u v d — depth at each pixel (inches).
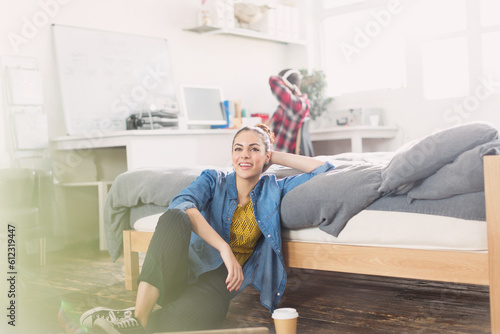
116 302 77.5
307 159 70.0
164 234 55.7
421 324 63.1
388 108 179.9
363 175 62.3
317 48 196.9
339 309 71.2
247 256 66.6
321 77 181.6
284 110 151.1
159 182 81.8
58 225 123.3
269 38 178.1
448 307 70.2
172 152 127.3
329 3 193.9
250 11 172.7
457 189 55.6
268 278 64.9
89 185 137.3
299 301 76.1
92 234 139.8
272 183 67.5
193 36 164.1
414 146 57.7
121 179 87.1
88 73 137.3
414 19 173.2
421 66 172.4
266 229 64.2
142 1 150.5
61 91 131.8
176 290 58.2
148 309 55.3
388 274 60.8
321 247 65.7
